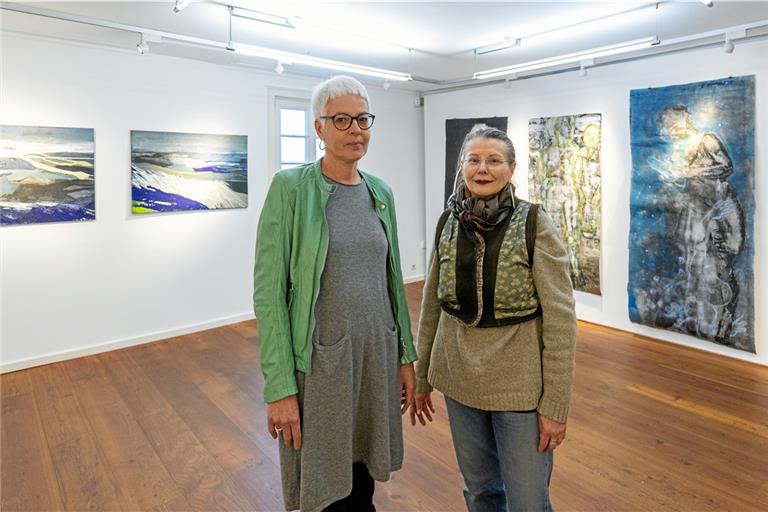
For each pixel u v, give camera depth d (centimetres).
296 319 132
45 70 372
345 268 135
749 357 359
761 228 344
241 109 486
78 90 388
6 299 368
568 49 420
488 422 146
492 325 133
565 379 126
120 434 271
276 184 134
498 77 511
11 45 356
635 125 410
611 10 317
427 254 677
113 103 405
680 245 388
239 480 227
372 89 611
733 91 348
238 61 457
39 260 380
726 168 356
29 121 367
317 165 141
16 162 364
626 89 418
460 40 391
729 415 280
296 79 527
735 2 298
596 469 229
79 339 401
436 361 152
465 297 136
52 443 262
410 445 255
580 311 478
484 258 133
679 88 379
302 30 362
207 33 367
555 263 129
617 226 436
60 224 388
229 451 253
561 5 311
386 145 636
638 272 420
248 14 325
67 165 386
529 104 507
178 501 211
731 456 238
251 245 503
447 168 613
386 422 145
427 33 371
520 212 134
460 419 148
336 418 135
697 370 348
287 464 136
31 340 379
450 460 241
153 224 436
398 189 656
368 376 143
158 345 429
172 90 438
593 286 461
